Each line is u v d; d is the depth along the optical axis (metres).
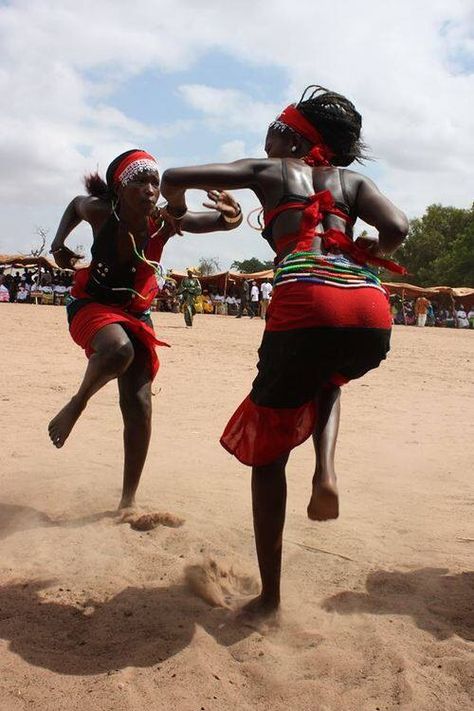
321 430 3.43
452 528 4.79
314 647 3.16
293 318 3.05
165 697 2.75
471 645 3.19
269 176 3.34
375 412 9.42
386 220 3.24
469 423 8.76
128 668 2.92
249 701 2.77
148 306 4.61
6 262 43.84
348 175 3.42
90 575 3.80
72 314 4.41
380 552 4.31
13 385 9.79
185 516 4.75
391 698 2.79
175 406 9.07
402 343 24.83
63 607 3.44
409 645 3.19
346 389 11.55
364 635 3.26
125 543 4.25
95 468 5.84
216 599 3.54
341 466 6.45
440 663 3.03
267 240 3.45
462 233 82.19
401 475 6.19
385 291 3.29
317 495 3.24
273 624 3.30
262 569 3.32
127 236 4.36
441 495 5.59
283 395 3.16
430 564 4.13
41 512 4.76
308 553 4.25
